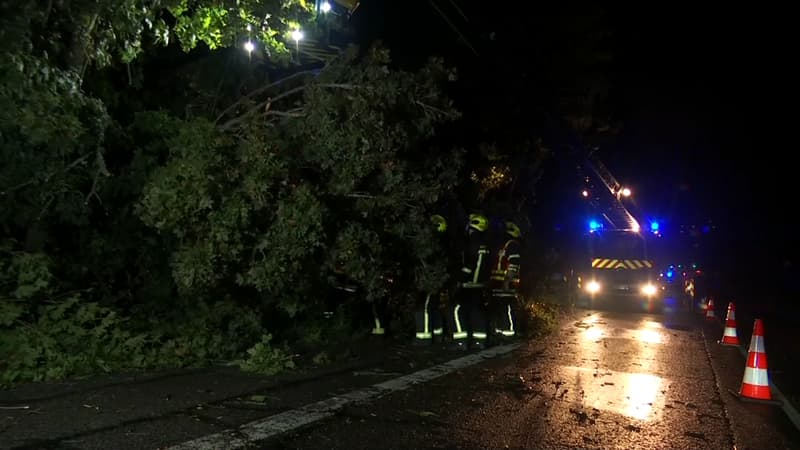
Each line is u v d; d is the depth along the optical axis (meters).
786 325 17.94
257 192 7.32
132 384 6.71
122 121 9.08
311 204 7.57
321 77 8.55
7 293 7.30
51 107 6.62
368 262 8.70
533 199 20.19
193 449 4.95
